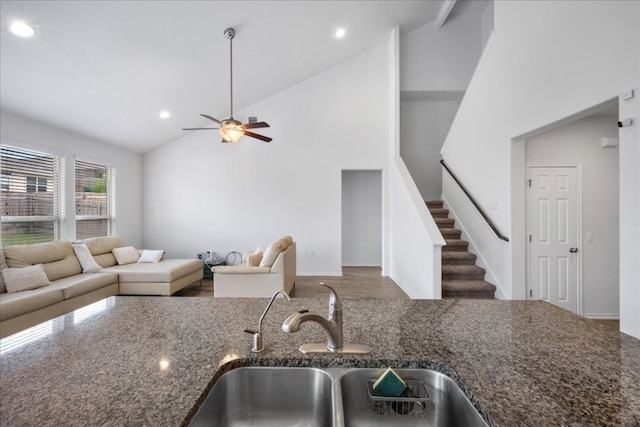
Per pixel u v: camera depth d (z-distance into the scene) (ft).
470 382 2.50
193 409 2.18
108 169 17.11
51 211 13.58
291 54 15.84
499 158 12.08
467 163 14.75
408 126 21.42
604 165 11.81
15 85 10.41
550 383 2.49
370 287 16.43
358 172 22.36
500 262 12.14
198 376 2.58
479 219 13.70
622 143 7.11
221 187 19.65
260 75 16.55
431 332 3.59
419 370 2.92
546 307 4.56
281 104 19.47
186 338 3.38
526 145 11.91
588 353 3.03
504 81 11.72
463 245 14.83
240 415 2.92
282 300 4.91
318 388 2.93
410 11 16.75
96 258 14.06
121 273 13.35
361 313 4.28
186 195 19.69
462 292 12.30
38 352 3.01
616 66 7.29
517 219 11.36
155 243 19.70
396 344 3.26
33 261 11.16
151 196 19.69
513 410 2.15
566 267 11.84
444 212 16.98
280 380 2.96
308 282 17.48
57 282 11.29
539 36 9.83
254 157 19.58
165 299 4.94
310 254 19.47
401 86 19.26
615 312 11.68
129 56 11.21
